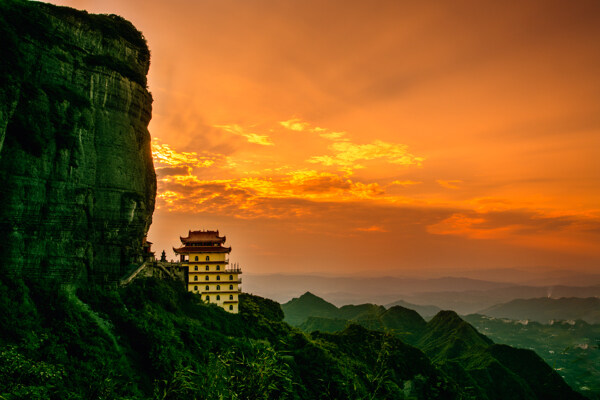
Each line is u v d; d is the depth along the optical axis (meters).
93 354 65.25
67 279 74.88
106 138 90.25
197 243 115.50
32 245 71.00
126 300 84.62
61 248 74.69
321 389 88.12
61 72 81.12
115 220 89.69
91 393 43.62
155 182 108.19
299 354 99.00
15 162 69.94
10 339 59.91
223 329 99.81
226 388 24.31
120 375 65.12
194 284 111.38
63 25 84.31
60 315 69.12
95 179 86.81
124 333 75.94
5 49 69.38
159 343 74.94
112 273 88.12
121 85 94.38
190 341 82.69
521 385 177.75
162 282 100.06
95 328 71.19
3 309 62.62
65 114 78.62
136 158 97.19
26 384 45.97
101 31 92.12
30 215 71.00
